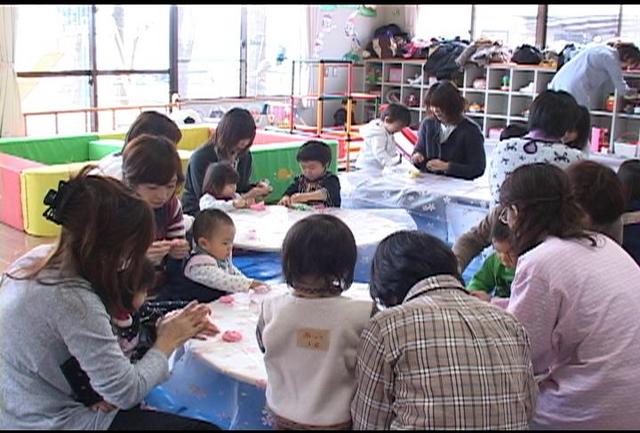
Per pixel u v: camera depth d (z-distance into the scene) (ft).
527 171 6.24
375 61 33.42
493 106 29.17
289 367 5.38
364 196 13.25
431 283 5.20
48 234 15.88
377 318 5.05
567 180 6.28
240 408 6.74
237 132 11.44
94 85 25.48
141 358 5.68
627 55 24.52
